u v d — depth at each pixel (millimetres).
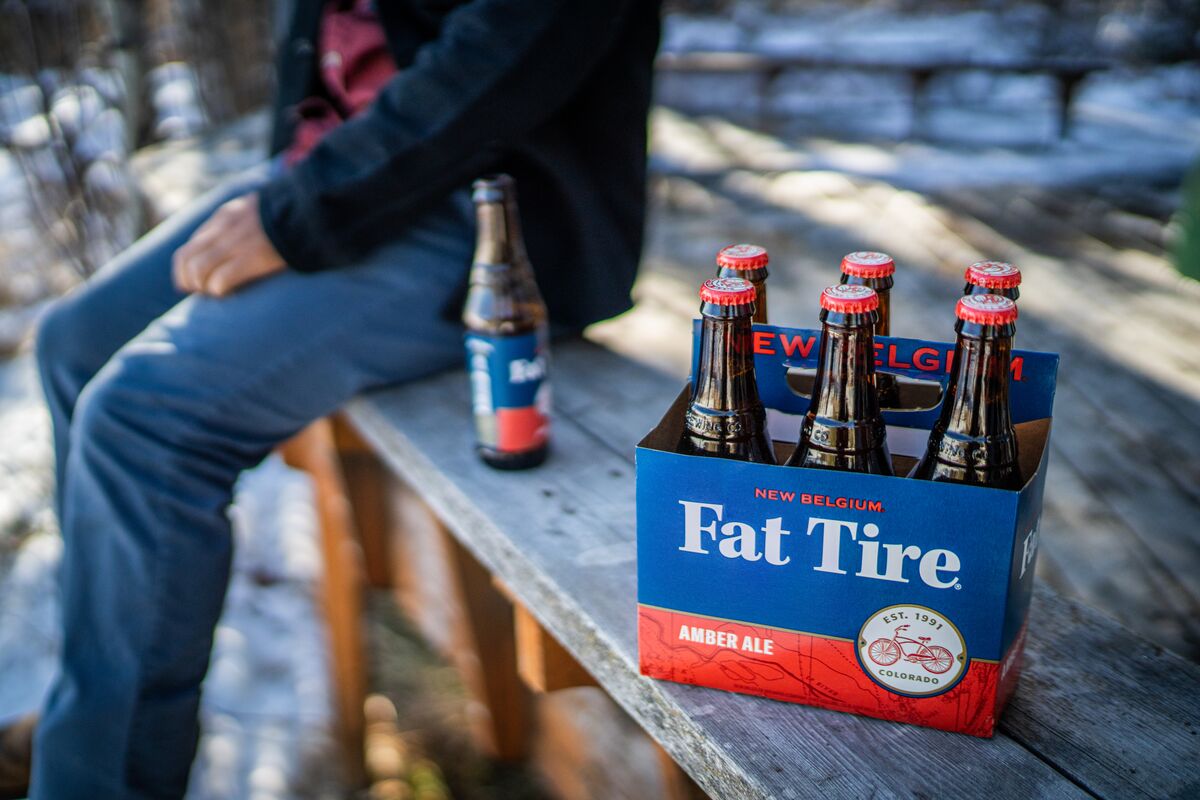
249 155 3381
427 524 1990
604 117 1394
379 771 2170
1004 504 708
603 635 951
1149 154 4266
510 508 1176
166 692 1292
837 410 782
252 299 1334
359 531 2168
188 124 4551
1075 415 1959
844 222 3186
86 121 3336
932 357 841
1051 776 775
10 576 2611
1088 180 3734
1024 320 2371
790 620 821
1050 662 907
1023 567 776
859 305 751
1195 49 5926
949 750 803
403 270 1391
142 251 1572
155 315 1534
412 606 2248
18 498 2914
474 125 1214
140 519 1273
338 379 1396
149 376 1274
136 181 3324
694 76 5887
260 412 1346
